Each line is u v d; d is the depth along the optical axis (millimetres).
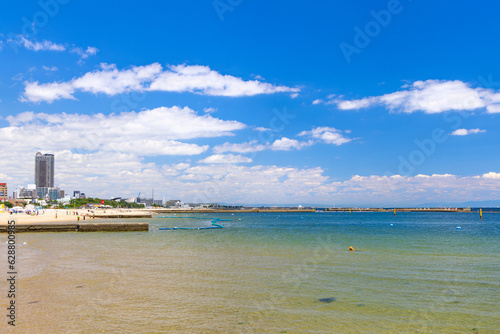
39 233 58469
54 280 19781
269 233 65562
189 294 17156
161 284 19125
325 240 49344
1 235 54000
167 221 121312
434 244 43875
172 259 28500
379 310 15195
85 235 55812
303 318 14055
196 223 108000
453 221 140000
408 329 13078
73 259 27734
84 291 17359
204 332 12297
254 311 14758
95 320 13211
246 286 19094
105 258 28562
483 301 16672
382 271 23875
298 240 49031
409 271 23984
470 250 37000
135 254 31578
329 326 13219
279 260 28625
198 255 31344
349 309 15289
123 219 131875
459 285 19844
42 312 14094
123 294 16906
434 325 13492
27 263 25578
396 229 82125
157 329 12438
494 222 128375
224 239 50594
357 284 19922
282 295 17359
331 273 23031
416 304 16172
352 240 49719
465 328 13219
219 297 16750
